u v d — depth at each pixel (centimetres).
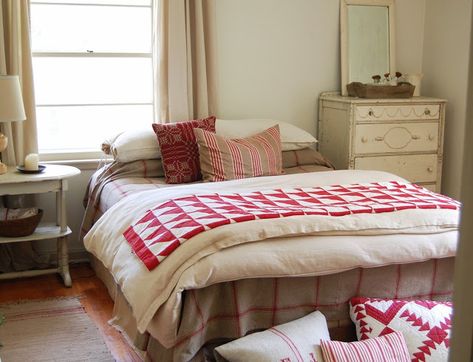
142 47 403
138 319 218
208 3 392
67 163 383
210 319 220
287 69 430
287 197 275
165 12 384
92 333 288
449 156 440
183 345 212
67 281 348
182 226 235
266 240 228
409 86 415
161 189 297
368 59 443
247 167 344
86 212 357
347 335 241
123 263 245
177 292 208
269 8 418
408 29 455
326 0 431
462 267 52
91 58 392
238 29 414
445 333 220
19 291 341
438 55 445
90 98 397
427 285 250
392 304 232
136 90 406
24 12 350
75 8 384
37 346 274
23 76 358
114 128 405
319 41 434
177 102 389
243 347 205
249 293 224
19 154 360
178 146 348
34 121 362
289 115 437
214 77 402
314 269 225
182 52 386
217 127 375
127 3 394
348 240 235
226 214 240
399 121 408
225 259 217
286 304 229
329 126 427
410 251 239
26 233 337
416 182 420
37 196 380
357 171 334
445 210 259
